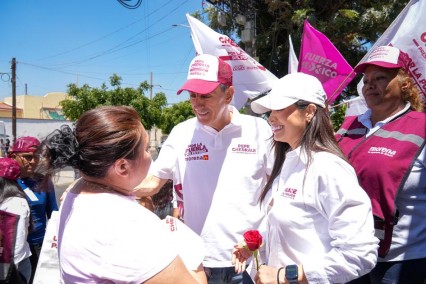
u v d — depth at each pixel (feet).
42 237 12.07
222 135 7.95
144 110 57.41
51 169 4.04
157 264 3.71
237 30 31.86
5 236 9.49
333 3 28.35
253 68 13.35
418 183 6.85
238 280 7.74
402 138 7.02
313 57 12.79
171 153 8.57
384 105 7.58
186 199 8.23
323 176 5.06
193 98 7.62
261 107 6.15
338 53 12.44
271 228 5.78
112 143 3.90
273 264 5.67
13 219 9.66
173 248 3.93
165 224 4.89
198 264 4.57
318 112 5.51
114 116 4.06
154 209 9.68
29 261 10.68
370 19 26.99
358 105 11.69
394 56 7.54
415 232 6.90
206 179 7.98
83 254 3.75
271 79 13.43
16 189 9.97
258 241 5.48
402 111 7.47
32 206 11.66
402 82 7.52
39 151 4.04
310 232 5.26
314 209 5.26
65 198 4.27
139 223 3.83
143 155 4.22
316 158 5.23
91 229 3.77
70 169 4.34
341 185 4.92
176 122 86.99
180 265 3.88
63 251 3.92
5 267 9.45
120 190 4.20
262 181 8.02
